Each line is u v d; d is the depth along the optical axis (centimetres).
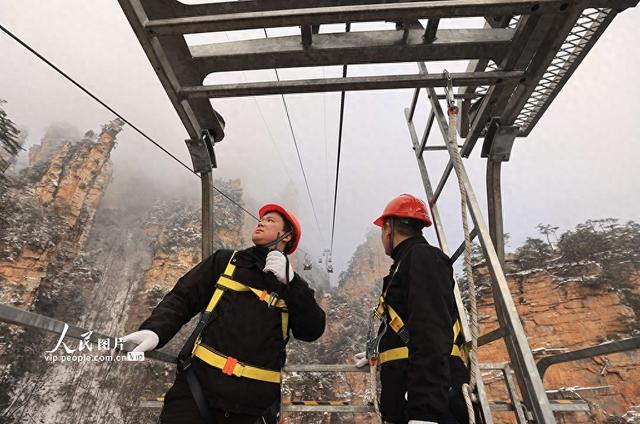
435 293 174
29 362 4144
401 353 194
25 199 5500
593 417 2773
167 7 191
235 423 183
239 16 182
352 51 214
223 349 192
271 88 226
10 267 4619
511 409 248
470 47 212
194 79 234
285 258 240
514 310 175
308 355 6450
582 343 3394
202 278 235
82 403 4184
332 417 4722
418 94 356
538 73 215
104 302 6681
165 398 195
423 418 146
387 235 253
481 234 190
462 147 291
